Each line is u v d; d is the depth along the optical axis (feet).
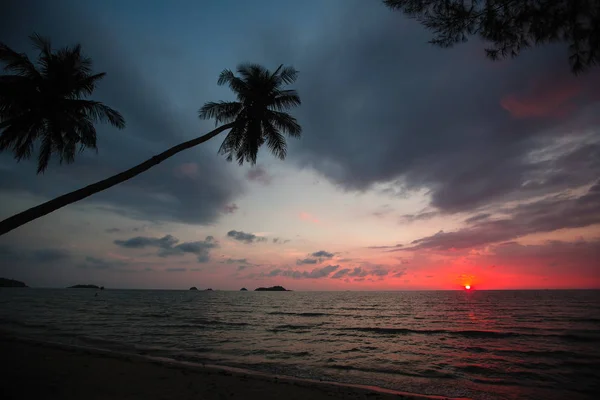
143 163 33.45
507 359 46.42
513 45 17.16
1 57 42.60
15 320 87.86
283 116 49.93
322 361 44.01
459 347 57.41
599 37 13.61
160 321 97.09
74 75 46.98
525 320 111.65
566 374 37.58
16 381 23.41
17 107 44.11
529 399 28.25
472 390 30.96
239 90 49.73
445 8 17.40
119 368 29.94
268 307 203.31
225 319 111.75
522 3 15.61
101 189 29.81
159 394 22.58
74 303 202.28
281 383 27.61
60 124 44.57
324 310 175.11
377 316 134.41
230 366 38.70
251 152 50.49
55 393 21.26
